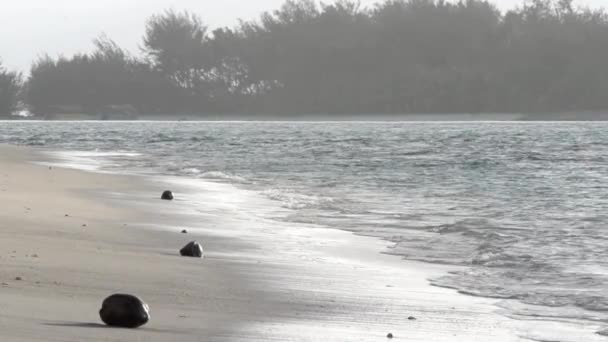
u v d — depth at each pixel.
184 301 18.83
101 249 25.25
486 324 18.44
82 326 15.35
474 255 27.25
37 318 15.74
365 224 34.78
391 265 25.39
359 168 70.31
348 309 19.17
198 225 33.03
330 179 59.06
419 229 33.47
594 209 41.94
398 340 16.62
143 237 28.81
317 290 21.12
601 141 125.94
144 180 54.22
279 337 16.11
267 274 22.92
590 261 26.22
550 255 27.23
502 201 45.84
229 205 41.09
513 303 20.56
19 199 37.72
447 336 17.23
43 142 119.69
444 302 20.48
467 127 198.25
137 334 15.18
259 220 35.41
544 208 42.34
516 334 17.72
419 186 54.66
